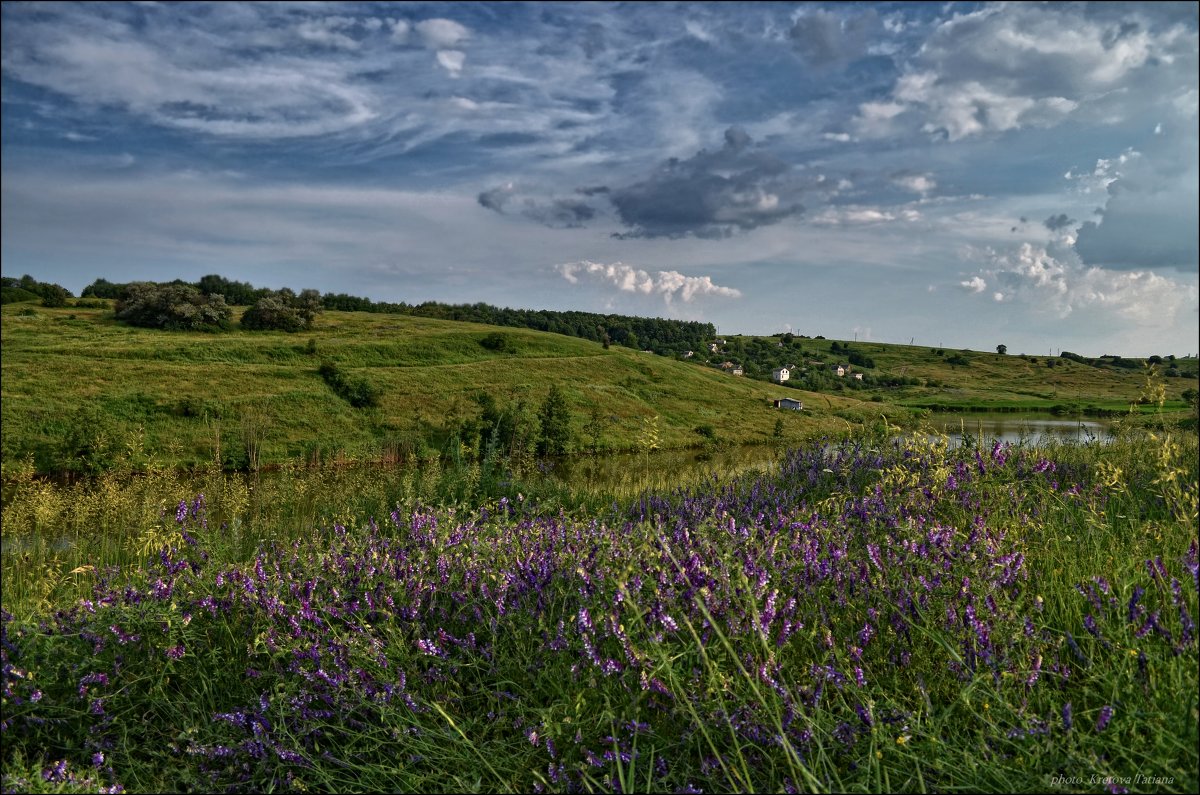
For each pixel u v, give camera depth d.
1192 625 2.67
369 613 3.72
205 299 108.06
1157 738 2.29
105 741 3.23
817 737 2.46
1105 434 7.57
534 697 3.04
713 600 3.05
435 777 2.75
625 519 5.95
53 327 96.38
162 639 3.68
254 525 8.61
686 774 2.56
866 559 3.69
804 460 7.71
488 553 4.31
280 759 2.97
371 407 70.44
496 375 91.19
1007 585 3.33
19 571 7.46
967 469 5.09
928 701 2.55
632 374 103.31
